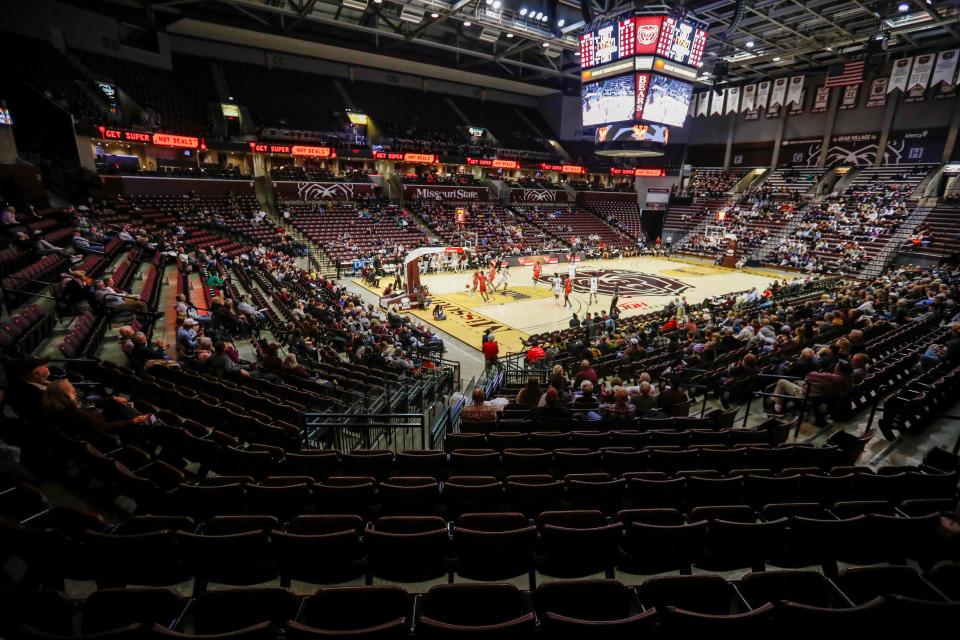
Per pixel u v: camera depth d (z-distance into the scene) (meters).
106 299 11.11
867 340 12.52
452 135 44.91
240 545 3.55
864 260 33.22
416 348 14.16
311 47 38.47
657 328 16.38
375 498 4.78
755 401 10.03
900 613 2.78
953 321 13.75
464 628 2.57
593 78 24.19
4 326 8.57
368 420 7.69
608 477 5.02
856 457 6.40
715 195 48.22
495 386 11.07
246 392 7.59
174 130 30.94
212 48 37.28
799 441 7.81
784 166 46.97
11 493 4.02
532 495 4.69
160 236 21.47
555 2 28.44
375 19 32.88
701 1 28.28
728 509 4.36
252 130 35.53
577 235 42.88
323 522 3.92
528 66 39.72
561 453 5.63
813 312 16.53
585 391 8.18
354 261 29.30
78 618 2.99
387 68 44.38
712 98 42.72
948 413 8.46
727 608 3.27
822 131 44.28
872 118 41.25
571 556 3.84
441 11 27.98
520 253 36.84
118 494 4.94
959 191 35.12
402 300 21.58
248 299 16.69
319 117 39.22
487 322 20.08
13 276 10.68
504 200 44.22
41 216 17.58
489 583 3.06
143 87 31.28
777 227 40.81
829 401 8.26
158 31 33.62
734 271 35.03
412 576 3.80
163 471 4.91
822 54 38.19
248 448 5.78
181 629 2.97
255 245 28.08
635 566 4.00
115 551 3.48
